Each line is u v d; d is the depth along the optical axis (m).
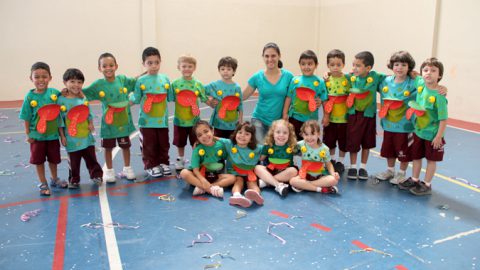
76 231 3.09
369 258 2.71
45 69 3.68
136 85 4.20
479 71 7.34
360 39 10.35
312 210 3.52
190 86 4.39
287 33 11.94
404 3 8.80
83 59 10.04
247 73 11.76
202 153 3.91
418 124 3.83
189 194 3.89
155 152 4.39
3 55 9.41
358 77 4.25
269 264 2.62
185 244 2.89
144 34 10.40
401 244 2.92
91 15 9.93
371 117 4.26
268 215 3.41
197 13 10.91
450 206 3.64
